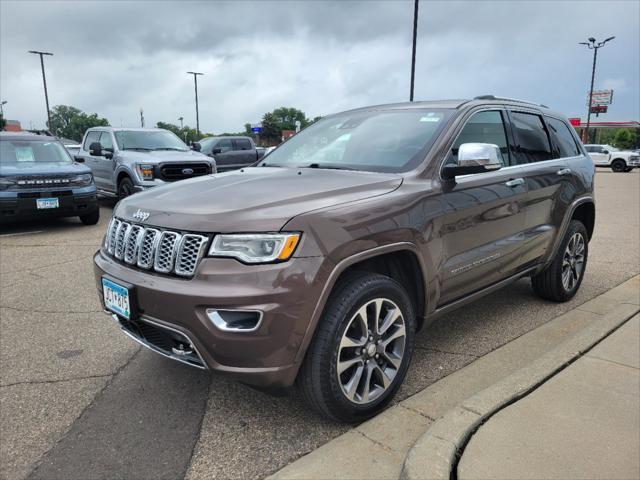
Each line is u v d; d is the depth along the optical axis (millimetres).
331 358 2479
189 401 3014
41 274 5848
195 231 2459
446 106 3656
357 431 2613
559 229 4359
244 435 2662
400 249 2752
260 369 2375
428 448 2312
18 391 3139
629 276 5609
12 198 8227
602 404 2688
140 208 2850
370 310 2678
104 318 4398
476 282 3461
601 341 3471
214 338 2344
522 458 2258
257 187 2900
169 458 2479
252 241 2365
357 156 3473
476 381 3156
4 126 67312
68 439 2639
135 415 2865
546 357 3193
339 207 2586
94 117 99438
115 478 2334
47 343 3867
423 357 3580
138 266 2719
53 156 9586
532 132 4258
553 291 4582
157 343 2713
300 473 2285
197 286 2381
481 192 3393
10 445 2588
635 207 12367
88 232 8742
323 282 2400
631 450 2311
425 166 3133
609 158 33062
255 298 2291
